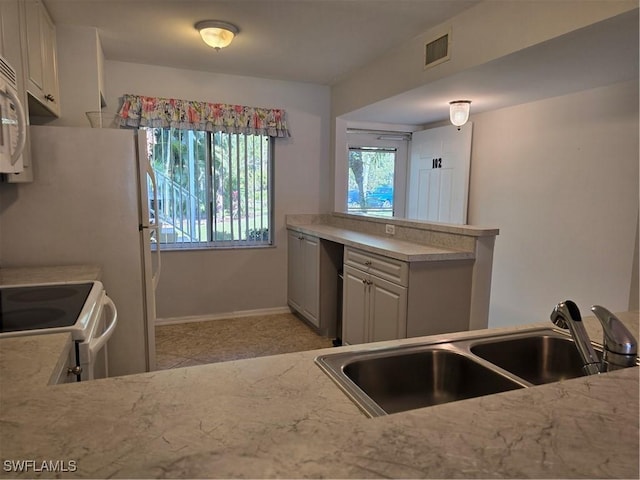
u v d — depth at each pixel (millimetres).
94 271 2176
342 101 4074
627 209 2730
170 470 456
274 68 3695
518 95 3129
